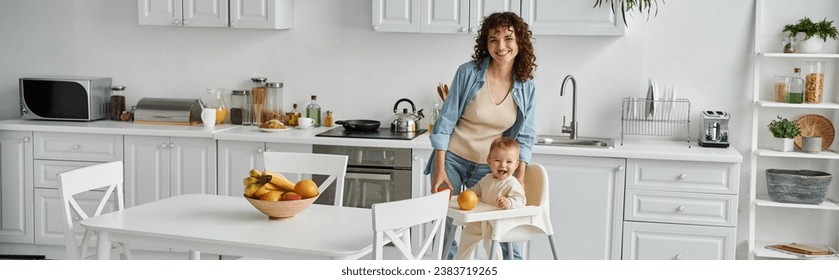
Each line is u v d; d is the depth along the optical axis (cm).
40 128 514
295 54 539
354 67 533
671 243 454
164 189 508
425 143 469
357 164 482
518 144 367
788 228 504
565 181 461
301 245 283
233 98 545
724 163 443
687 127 499
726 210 446
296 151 489
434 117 513
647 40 500
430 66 524
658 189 452
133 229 302
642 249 458
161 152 507
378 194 482
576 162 459
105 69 562
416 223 289
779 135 480
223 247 294
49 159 517
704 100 498
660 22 498
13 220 525
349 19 530
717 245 449
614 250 461
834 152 480
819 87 474
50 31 563
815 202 470
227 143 498
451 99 387
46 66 566
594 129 510
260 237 293
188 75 553
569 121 512
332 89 538
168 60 554
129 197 513
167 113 529
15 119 560
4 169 522
